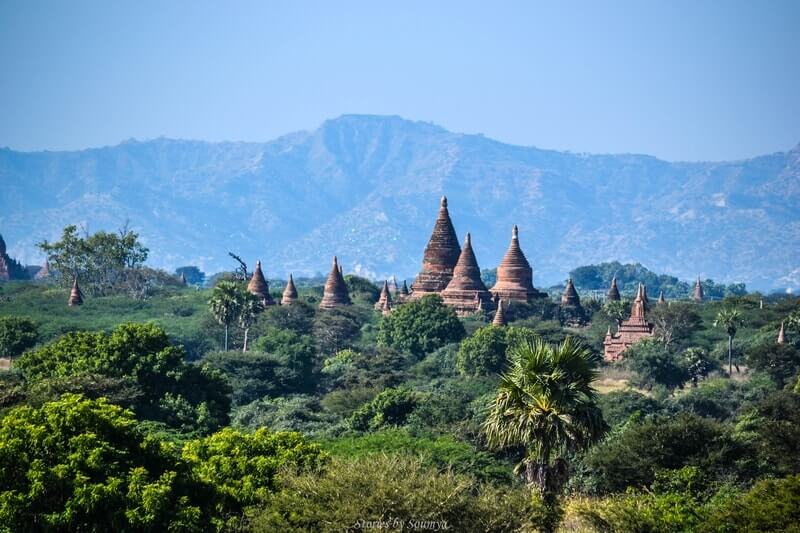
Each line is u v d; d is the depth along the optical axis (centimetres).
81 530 9319
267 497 10312
